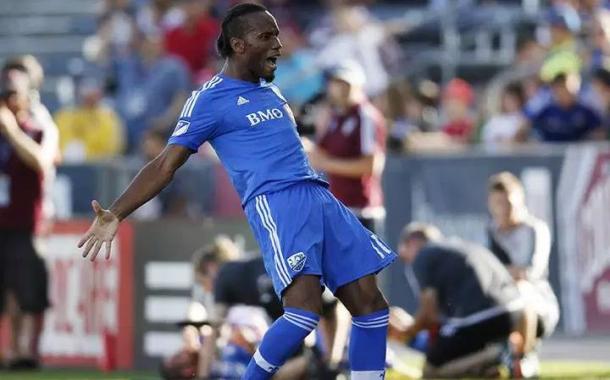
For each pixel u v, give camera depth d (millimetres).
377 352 23297
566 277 47562
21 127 40312
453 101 56125
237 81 23266
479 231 47906
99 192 48062
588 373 36094
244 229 40344
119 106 62375
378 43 61469
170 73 61062
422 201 48312
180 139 22922
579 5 60531
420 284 35156
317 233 22828
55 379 37469
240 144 23031
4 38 75188
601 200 47375
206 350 33406
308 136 39719
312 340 32625
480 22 65500
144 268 40750
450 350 34938
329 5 65875
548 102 50906
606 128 50375
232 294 33500
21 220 40438
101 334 41219
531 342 35312
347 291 23172
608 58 55156
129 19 68688
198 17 63531
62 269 41719
